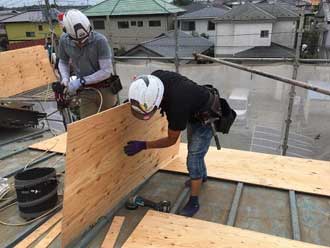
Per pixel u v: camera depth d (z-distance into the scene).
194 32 21.72
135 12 21.48
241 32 16.94
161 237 2.29
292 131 5.46
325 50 13.02
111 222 2.52
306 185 2.98
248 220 2.55
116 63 6.12
